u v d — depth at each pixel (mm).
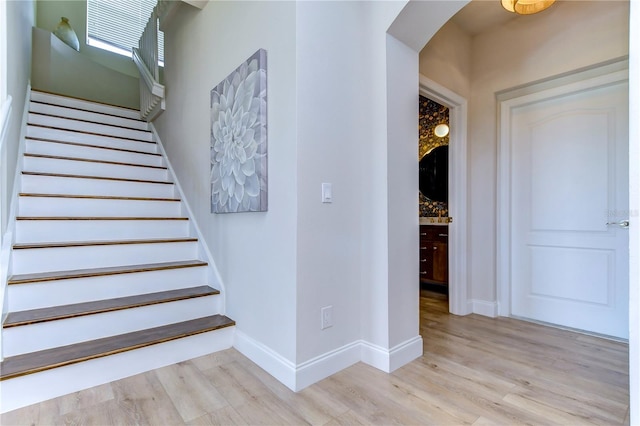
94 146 3434
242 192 2188
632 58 918
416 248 2219
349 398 1675
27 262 2148
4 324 1698
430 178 4238
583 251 2701
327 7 1968
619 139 2539
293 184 1798
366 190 2133
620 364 2070
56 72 4422
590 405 1616
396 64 2102
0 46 1894
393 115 2066
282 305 1873
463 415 1532
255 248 2121
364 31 2172
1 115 1795
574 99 2762
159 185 3445
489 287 3113
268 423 1471
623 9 2387
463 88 3137
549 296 2879
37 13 4605
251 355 2115
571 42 2617
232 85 2342
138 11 5637
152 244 2691
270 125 1975
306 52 1837
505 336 2570
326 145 1938
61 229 2492
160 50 5492
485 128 3145
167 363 2029
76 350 1808
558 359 2143
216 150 2572
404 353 2074
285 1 1878
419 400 1656
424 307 3432
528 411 1564
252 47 2178
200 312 2404
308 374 1807
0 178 1920
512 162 3119
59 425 1440
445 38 2943
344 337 2031
